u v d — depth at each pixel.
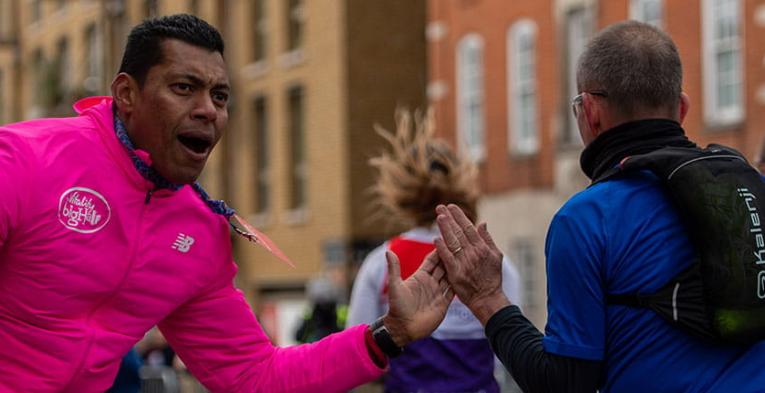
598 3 22.08
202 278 3.82
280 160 25.47
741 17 19.20
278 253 4.01
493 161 24.72
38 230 3.44
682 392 3.37
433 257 3.95
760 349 3.44
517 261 24.08
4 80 36.44
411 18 24.38
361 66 23.84
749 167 3.52
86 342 3.56
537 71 23.59
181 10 27.89
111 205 3.56
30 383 3.52
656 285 3.40
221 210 3.87
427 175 5.52
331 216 23.84
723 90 19.67
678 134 3.58
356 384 3.94
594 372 3.43
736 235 3.34
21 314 3.50
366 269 5.58
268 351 4.00
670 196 3.46
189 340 3.95
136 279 3.64
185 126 3.59
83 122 3.60
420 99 24.39
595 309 3.42
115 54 18.39
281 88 25.44
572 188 22.47
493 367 5.55
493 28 24.62
